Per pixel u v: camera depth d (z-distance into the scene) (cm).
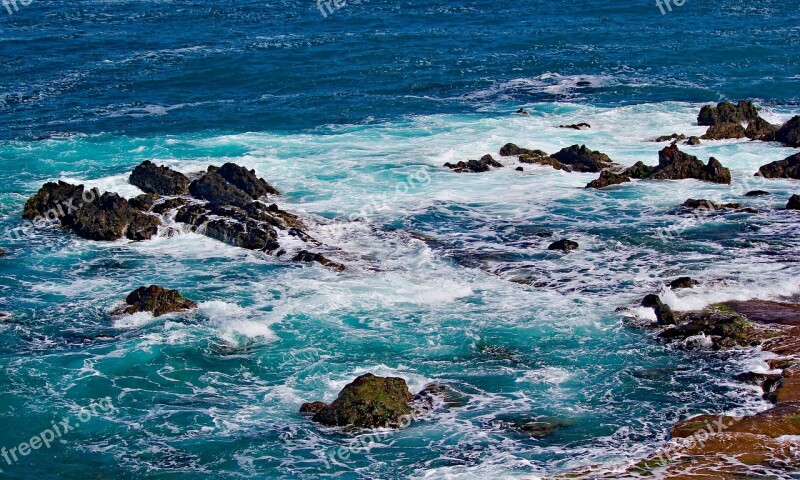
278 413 2830
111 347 3238
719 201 4559
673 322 3297
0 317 3459
